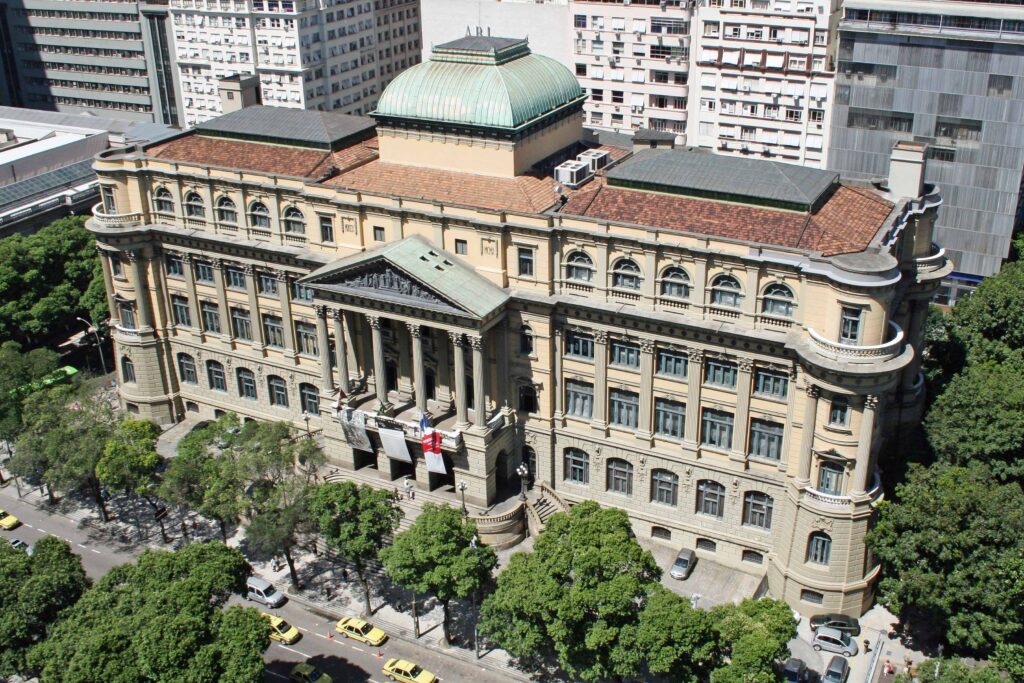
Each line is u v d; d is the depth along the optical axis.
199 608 83.81
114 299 133.62
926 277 104.69
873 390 90.06
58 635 82.94
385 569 103.25
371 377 119.75
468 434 108.06
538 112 111.50
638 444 107.19
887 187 106.44
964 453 101.19
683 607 83.38
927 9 153.12
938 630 95.62
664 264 98.62
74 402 123.88
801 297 92.94
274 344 127.81
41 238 154.62
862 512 94.81
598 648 85.38
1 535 117.06
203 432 109.50
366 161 120.56
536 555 89.81
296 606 105.00
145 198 128.50
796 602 100.25
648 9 187.25
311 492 100.50
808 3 168.12
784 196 97.25
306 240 118.81
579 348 107.12
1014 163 153.12
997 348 119.38
